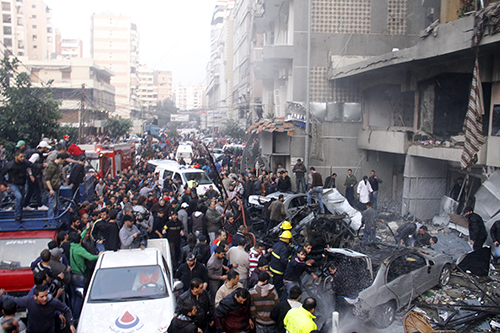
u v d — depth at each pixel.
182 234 10.09
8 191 9.49
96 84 54.00
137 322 5.93
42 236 7.86
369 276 7.36
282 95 28.14
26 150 9.48
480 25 9.77
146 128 63.75
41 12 98.12
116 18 107.31
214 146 40.66
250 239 9.57
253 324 5.77
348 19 20.69
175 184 17.03
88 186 13.03
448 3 11.98
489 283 9.07
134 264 7.01
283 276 7.52
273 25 31.00
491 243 10.55
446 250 11.23
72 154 12.70
